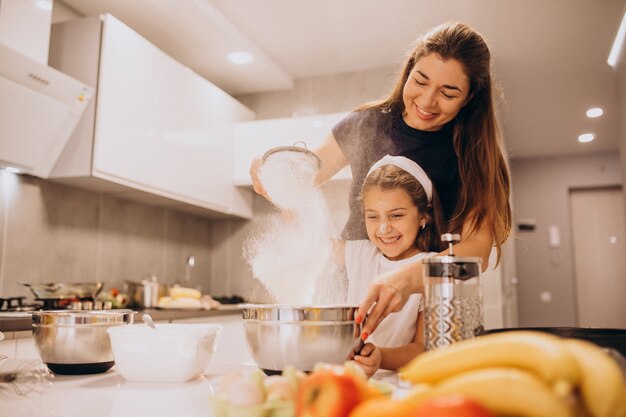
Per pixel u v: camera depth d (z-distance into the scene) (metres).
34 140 2.28
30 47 2.22
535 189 6.16
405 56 1.78
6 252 2.38
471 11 2.83
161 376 0.93
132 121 2.60
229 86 3.71
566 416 0.41
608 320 6.00
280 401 0.59
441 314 0.76
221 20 2.90
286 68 3.54
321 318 0.89
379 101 1.85
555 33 3.08
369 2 2.75
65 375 1.02
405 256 1.74
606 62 3.47
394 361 1.13
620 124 3.37
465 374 0.47
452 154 1.67
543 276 6.07
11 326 1.81
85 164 2.40
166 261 3.39
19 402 0.78
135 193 2.88
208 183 3.17
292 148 1.94
